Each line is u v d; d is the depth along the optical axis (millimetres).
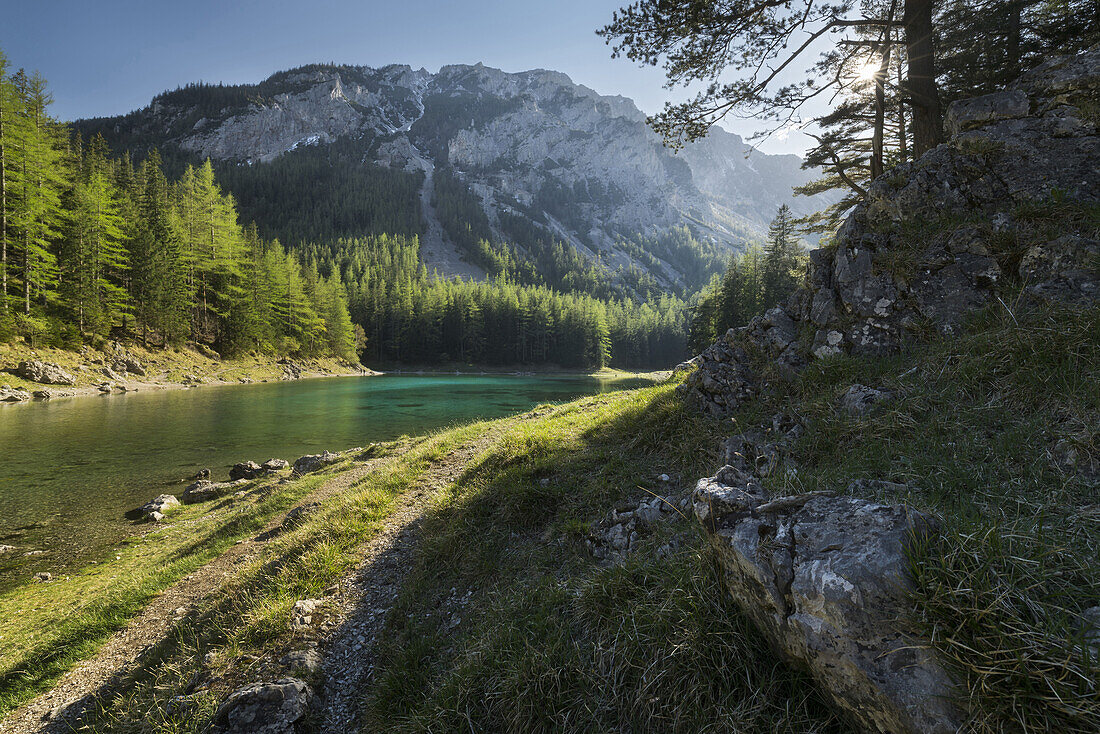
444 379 82000
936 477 3123
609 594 3762
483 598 5191
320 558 6941
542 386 65875
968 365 4156
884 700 1907
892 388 4672
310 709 4289
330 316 93062
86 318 47469
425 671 4344
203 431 27547
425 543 6703
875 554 2090
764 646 2699
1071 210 4934
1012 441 3203
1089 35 13484
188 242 63562
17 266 42312
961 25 15742
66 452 21812
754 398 6668
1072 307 3990
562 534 5754
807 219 23469
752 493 3082
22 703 5719
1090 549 2037
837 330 6273
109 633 7105
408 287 123312
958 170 6266
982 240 5410
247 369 64562
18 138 42719
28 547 12023
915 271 5766
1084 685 1557
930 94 8977
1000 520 2312
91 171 60812
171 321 55750
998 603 1778
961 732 1739
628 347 137250
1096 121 5535
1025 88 6234
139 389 45406
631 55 10211
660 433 7395
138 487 17297
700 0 8781
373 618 5574
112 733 4449
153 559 10680
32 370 38250
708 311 69812
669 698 2865
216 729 4023
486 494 7180
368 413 35562
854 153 19188
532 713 3252
